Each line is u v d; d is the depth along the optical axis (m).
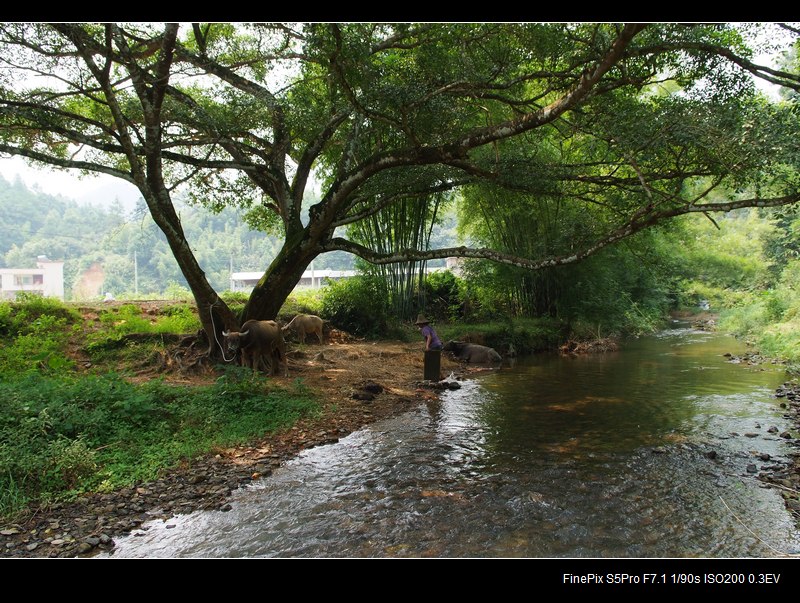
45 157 8.75
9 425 5.76
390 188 10.77
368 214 10.56
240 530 4.59
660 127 7.66
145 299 17.09
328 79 9.21
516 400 9.60
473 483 5.64
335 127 11.07
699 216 32.41
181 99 9.86
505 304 19.58
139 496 5.19
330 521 4.77
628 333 22.08
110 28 7.42
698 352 16.48
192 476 5.68
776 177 7.18
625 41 5.78
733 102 7.48
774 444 6.93
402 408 8.91
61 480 5.16
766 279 28.59
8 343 10.64
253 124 10.54
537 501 5.18
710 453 6.48
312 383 9.88
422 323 11.05
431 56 8.54
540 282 19.02
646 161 8.55
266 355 9.97
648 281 24.28
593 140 10.46
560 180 10.10
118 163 12.58
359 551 4.26
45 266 40.66
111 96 7.89
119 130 8.18
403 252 9.62
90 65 7.60
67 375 9.05
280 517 4.84
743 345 18.12
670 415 8.48
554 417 8.38
